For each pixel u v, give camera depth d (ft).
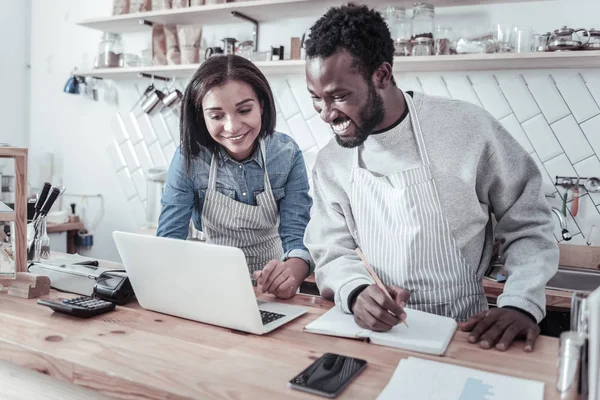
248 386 2.75
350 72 3.59
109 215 12.46
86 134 12.59
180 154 5.66
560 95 8.38
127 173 12.17
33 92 13.21
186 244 3.62
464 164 4.16
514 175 4.30
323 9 9.53
